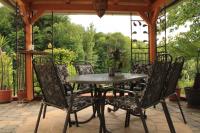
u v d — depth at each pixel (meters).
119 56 4.43
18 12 6.70
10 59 7.25
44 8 7.18
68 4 7.25
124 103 3.46
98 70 9.61
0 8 12.11
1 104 6.17
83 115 5.00
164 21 7.29
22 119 4.69
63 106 3.34
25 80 6.65
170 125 3.49
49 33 9.75
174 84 4.36
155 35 7.46
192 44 7.46
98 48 12.41
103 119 3.60
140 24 7.80
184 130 3.86
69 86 4.29
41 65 3.41
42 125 4.25
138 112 3.24
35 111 5.37
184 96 6.53
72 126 4.19
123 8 7.44
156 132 3.79
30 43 7.00
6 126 4.21
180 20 9.21
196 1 8.58
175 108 5.46
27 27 6.96
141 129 3.98
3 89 6.61
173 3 6.76
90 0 7.15
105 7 6.20
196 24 8.66
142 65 5.60
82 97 3.86
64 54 9.45
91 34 12.67
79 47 12.39
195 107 5.49
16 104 6.15
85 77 4.09
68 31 12.51
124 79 3.66
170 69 3.68
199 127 4.02
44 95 3.68
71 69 7.23
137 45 8.27
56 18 12.68
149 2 7.39
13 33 11.68
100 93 3.73
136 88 4.78
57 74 3.18
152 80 3.13
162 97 3.55
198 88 5.60
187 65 7.76
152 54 7.46
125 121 4.14
